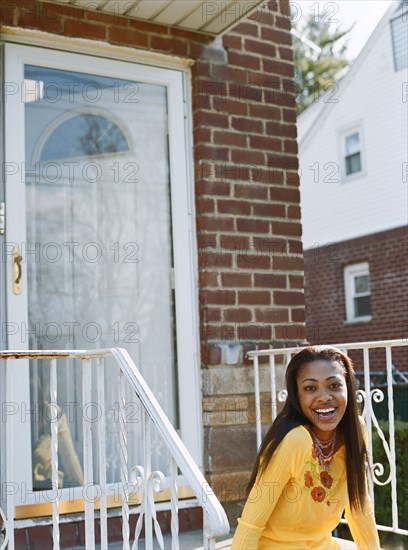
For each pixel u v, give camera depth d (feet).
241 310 13.66
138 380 8.58
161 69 13.76
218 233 13.64
